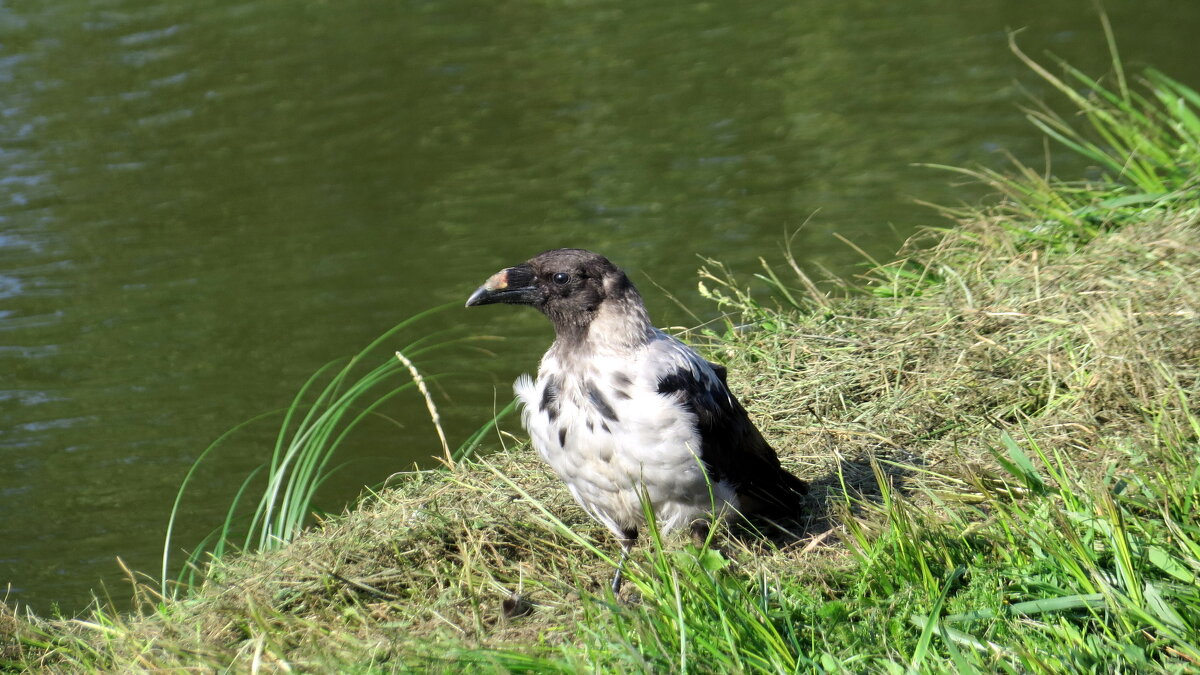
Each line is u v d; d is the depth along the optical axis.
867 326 10.07
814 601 6.54
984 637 5.97
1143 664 5.54
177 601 8.02
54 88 23.27
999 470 7.89
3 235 17.20
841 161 17.53
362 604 7.48
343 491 10.88
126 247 16.77
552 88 22.05
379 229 16.70
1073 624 6.01
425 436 11.91
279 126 20.95
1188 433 7.64
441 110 21.30
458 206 17.30
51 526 10.66
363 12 27.38
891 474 8.27
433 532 8.01
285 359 13.56
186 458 11.72
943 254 11.46
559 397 7.45
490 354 13.58
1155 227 10.20
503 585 7.48
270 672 6.42
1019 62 20.81
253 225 17.22
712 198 16.73
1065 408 8.50
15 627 7.57
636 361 7.32
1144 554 6.27
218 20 26.97
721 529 7.87
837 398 9.25
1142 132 13.82
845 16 24.92
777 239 15.19
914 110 19.20
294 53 24.61
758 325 10.82
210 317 14.52
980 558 6.61
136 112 21.83
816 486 8.35
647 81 22.09
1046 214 11.30
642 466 7.27
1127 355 8.47
